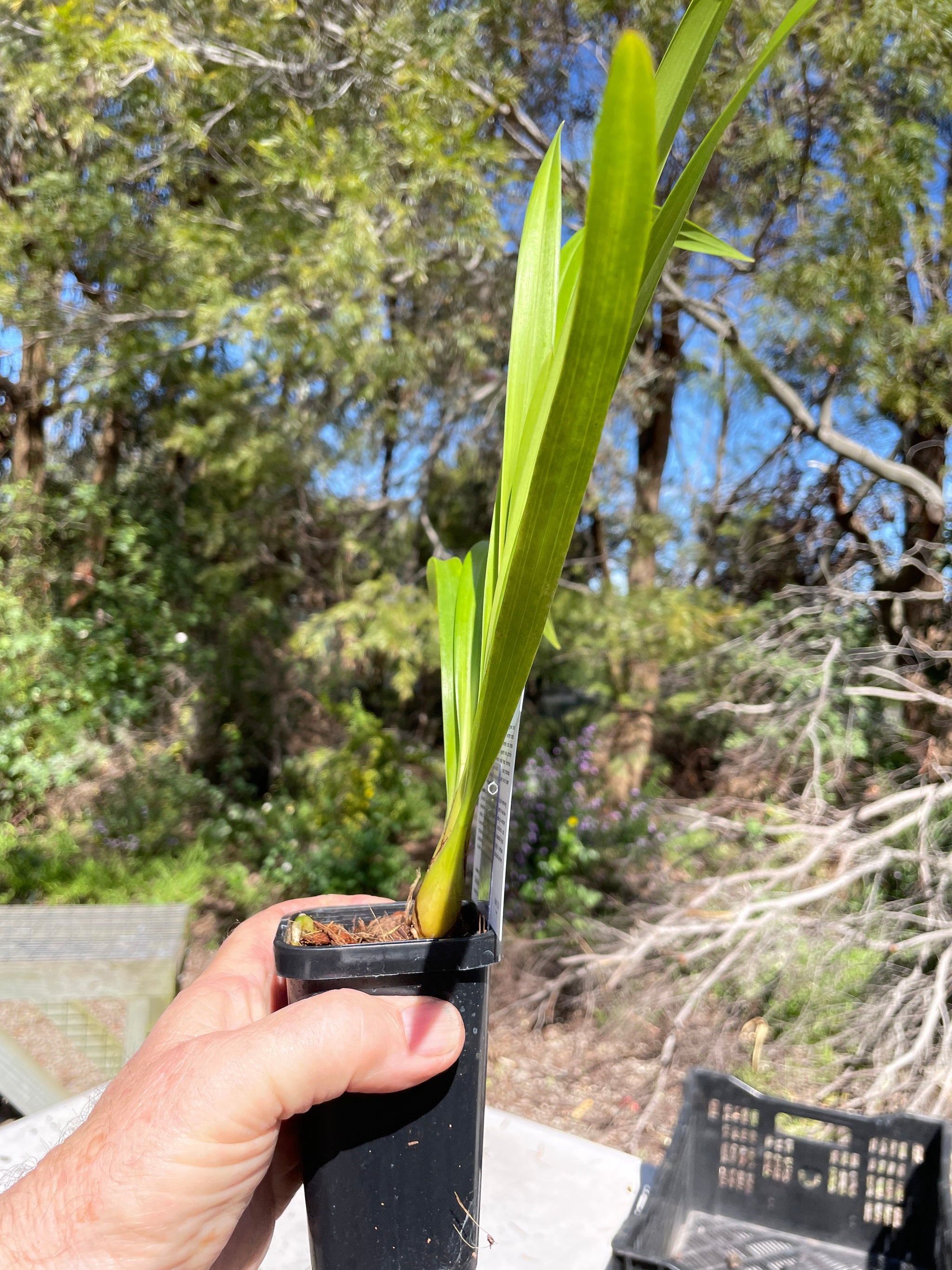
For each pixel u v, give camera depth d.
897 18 2.32
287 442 4.17
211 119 3.17
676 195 0.35
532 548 0.37
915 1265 0.93
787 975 2.41
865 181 2.50
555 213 0.50
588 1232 0.69
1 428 5.22
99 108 3.43
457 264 3.37
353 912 0.59
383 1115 0.49
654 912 2.67
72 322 3.72
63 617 4.66
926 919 2.37
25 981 1.72
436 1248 0.49
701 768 4.22
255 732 5.27
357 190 2.64
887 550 3.62
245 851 4.14
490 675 0.42
